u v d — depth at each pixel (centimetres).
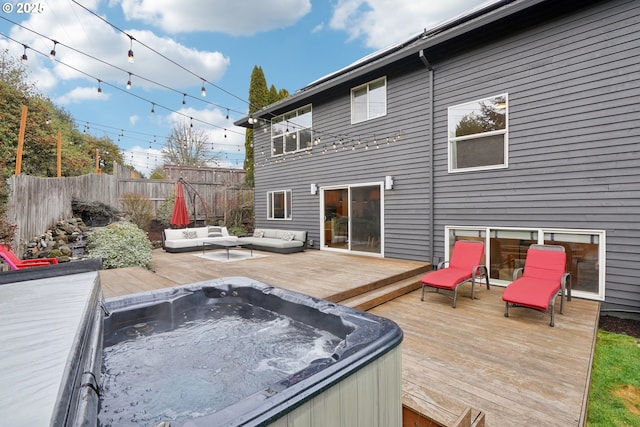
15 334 162
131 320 304
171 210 1155
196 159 2173
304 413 129
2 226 491
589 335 353
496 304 470
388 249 737
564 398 239
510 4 506
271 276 547
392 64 712
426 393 223
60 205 770
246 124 1170
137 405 193
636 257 436
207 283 372
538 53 516
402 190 707
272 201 1066
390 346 182
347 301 448
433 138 649
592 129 468
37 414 96
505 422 212
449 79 625
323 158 888
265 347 280
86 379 141
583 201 476
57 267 324
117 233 669
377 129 754
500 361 297
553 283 419
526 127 529
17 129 948
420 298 507
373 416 170
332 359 157
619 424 232
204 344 287
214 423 110
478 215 588
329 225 883
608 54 455
